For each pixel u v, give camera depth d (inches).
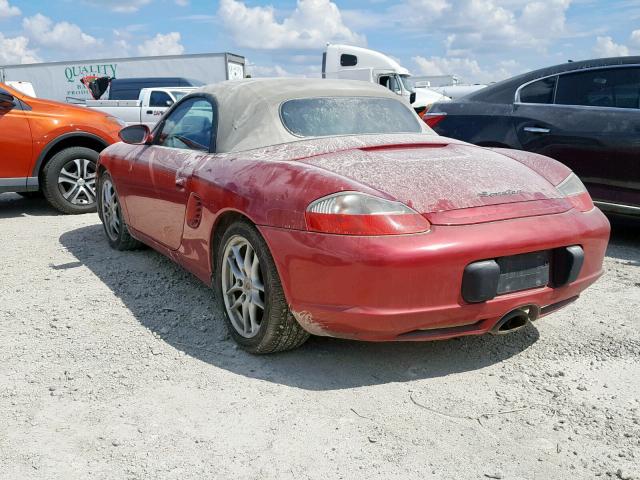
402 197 102.0
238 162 122.3
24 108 260.1
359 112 140.9
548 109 210.7
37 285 163.8
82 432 92.5
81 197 273.1
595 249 114.0
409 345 122.2
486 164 118.7
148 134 166.1
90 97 906.7
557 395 102.5
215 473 82.6
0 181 256.2
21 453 87.2
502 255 100.4
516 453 86.5
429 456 85.9
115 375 110.3
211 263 128.9
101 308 145.2
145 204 162.7
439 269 96.7
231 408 99.0
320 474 82.2
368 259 95.3
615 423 93.8
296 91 139.5
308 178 105.3
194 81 813.2
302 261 101.0
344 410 98.1
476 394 103.1
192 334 128.9
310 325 104.7
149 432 92.3
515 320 109.1
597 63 205.8
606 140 194.9
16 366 114.8
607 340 124.6
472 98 232.7
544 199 111.6
